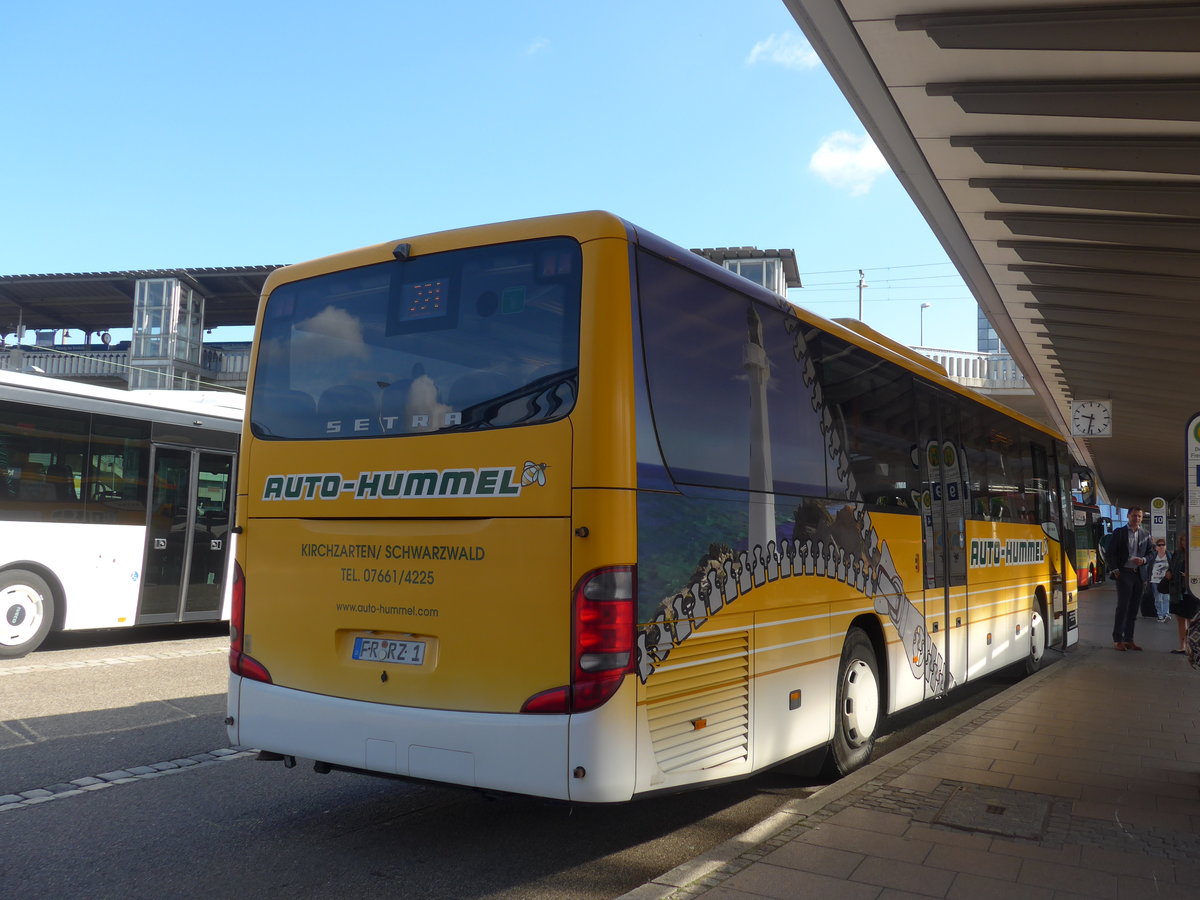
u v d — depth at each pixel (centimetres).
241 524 542
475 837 530
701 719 475
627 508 434
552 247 467
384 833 533
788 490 578
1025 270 1197
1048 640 1218
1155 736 768
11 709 825
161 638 1355
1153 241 962
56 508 1145
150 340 4341
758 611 529
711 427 505
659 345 470
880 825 509
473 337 479
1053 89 754
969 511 932
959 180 955
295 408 533
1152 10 646
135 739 731
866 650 681
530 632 435
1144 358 1664
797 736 565
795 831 498
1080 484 1541
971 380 3391
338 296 532
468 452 464
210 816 558
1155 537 1579
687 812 587
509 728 433
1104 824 524
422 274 503
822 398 638
